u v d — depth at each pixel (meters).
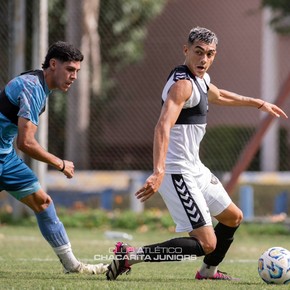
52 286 18.16
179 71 19.52
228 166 56.34
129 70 68.00
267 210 50.25
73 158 57.38
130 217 43.97
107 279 19.83
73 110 57.94
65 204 50.88
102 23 66.56
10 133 20.09
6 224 43.47
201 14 67.50
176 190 19.53
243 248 33.84
